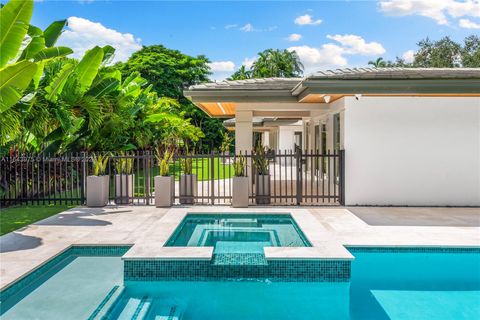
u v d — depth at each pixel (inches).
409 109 431.2
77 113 517.7
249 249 280.2
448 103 430.0
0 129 368.2
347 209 409.1
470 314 193.0
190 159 457.7
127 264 231.9
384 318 189.5
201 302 206.8
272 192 547.8
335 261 233.6
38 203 446.0
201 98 479.8
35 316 182.5
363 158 432.1
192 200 445.4
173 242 295.4
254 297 213.8
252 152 460.1
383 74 389.7
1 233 309.7
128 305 201.5
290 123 1007.6
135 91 671.1
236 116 537.6
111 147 628.4
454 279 238.1
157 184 420.2
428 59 1774.1
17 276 209.2
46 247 263.9
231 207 421.1
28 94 412.8
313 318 189.2
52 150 510.6
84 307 193.5
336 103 484.7
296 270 233.9
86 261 261.0
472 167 431.5
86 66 467.8
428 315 191.5
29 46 384.2
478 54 1558.8
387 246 275.1
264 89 474.9
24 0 315.9
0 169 446.6
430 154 431.5
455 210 405.7
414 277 241.0
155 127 917.2
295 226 348.8
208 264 233.9
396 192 432.5
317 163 669.9
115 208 416.2
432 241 282.8
